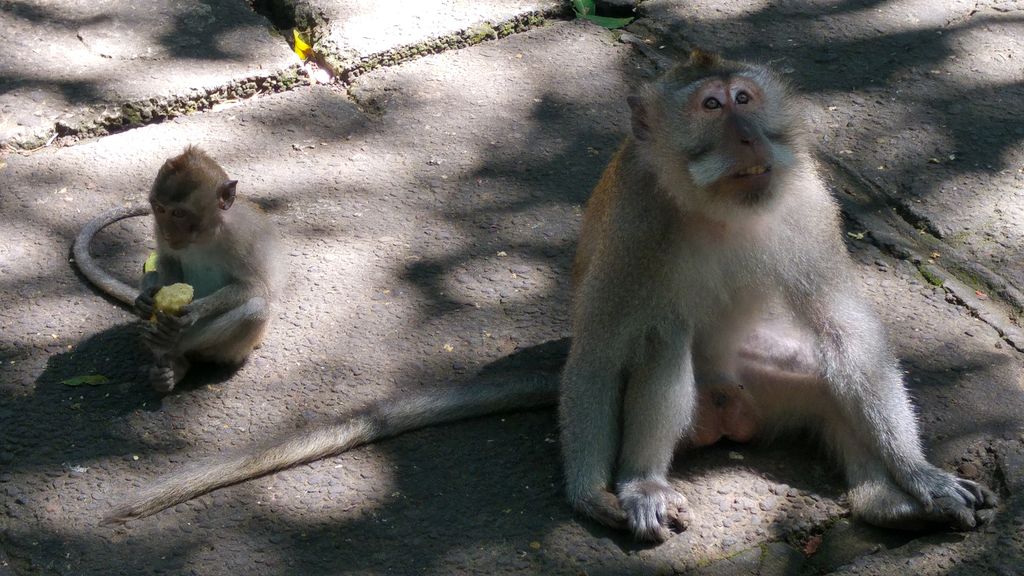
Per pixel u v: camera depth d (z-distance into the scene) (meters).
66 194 3.78
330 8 4.18
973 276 3.65
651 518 3.25
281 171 3.86
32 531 3.26
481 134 3.95
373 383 3.48
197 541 3.26
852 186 3.82
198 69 4.03
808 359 3.37
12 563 3.23
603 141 3.94
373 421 3.39
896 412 3.32
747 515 3.30
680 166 3.27
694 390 3.33
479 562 3.23
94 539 3.26
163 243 3.54
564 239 3.73
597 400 3.32
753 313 3.37
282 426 3.42
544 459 3.37
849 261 3.39
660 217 3.29
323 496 3.32
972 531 3.26
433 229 3.75
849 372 3.33
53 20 4.14
